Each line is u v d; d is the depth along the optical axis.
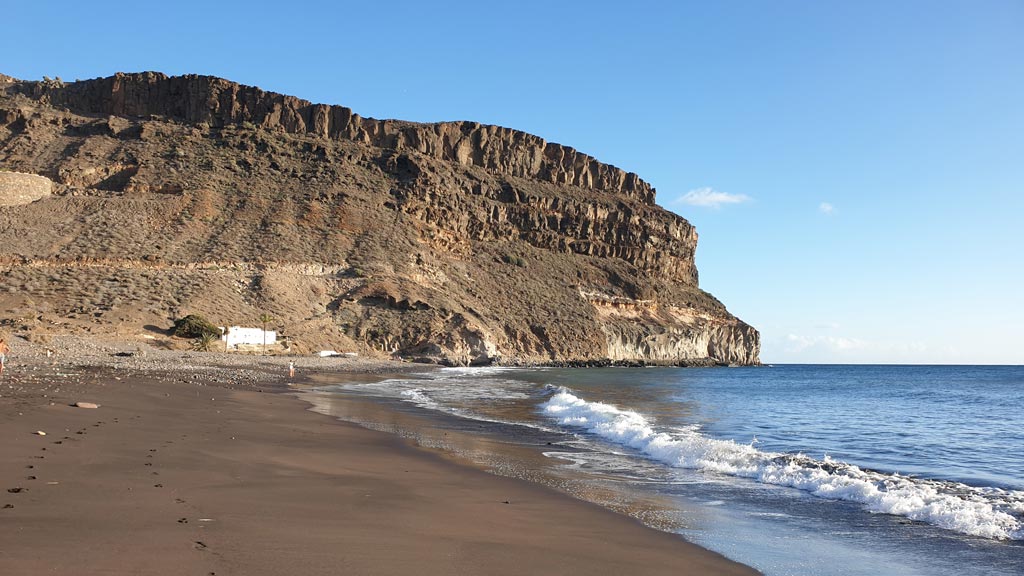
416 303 103.81
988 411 36.44
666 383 67.00
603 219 163.50
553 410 27.81
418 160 141.75
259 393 31.41
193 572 6.00
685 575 7.36
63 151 123.81
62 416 15.78
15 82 144.12
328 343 88.69
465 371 81.25
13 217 97.38
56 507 7.91
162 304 79.75
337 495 10.09
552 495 11.52
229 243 103.12
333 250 109.88
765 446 20.17
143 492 9.05
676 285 173.25
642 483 13.09
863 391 59.88
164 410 19.75
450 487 11.60
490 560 7.27
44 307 72.25
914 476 14.84
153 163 120.06
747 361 171.88
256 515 8.37
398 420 23.23
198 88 137.25
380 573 6.45
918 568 7.99
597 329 131.38
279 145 132.62
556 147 172.25
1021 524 10.02
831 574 7.69
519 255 144.50
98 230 97.06
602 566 7.43
